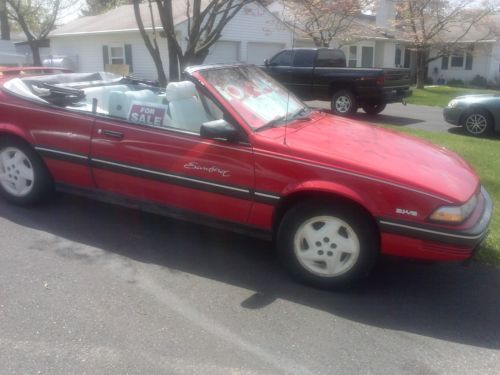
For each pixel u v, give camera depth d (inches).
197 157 160.6
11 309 134.9
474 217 143.7
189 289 150.5
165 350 121.1
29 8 850.8
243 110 162.1
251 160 152.8
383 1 1096.8
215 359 118.7
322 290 153.8
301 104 200.4
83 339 123.8
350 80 542.3
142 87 233.5
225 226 166.1
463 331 135.4
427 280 163.5
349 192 141.6
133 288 149.3
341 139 162.9
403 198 138.2
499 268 173.5
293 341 127.3
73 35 924.6
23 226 188.9
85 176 185.3
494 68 1176.8
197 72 165.5
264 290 152.2
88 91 209.2
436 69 1253.1
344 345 126.6
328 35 878.4
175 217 175.2
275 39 915.4
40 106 189.8
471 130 451.8
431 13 976.9
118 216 203.3
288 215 151.6
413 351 125.5
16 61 885.2
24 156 197.0
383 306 146.3
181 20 737.6
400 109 657.0
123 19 885.2
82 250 172.4
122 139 172.7
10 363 114.0
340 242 148.6
